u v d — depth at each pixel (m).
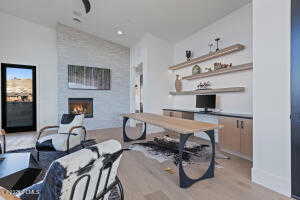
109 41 6.23
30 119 5.48
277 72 1.90
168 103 5.56
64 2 4.27
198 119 4.65
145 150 3.41
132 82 6.50
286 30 1.82
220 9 3.58
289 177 1.82
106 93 6.15
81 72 5.73
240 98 3.54
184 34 4.91
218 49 3.86
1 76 5.02
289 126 1.81
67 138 2.89
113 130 5.63
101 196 1.08
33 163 1.95
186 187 2.03
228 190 1.96
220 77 4.00
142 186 2.06
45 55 5.57
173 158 2.97
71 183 0.77
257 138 2.11
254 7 2.11
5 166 1.77
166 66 5.54
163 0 3.55
